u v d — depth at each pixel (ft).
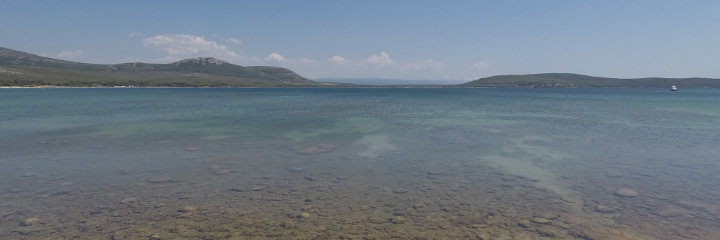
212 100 248.32
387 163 55.77
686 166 53.42
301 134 86.53
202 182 44.70
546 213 34.42
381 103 226.58
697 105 203.82
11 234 29.60
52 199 38.09
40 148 66.85
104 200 37.78
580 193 40.55
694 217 33.14
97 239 28.76
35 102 201.87
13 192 40.42
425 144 72.95
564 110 165.99
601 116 134.72
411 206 36.47
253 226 31.30
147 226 31.19
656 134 86.89
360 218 33.27
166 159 58.03
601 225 31.48
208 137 81.20
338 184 44.14
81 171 50.01
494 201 37.93
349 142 75.31
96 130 91.09
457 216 33.78
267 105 199.00
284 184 43.98
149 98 270.26
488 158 59.72
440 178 47.06
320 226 31.37
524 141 76.84
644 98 308.60
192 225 31.42
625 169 51.78
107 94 336.49
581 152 64.90
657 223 31.83
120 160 57.16
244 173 49.24
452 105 206.39
